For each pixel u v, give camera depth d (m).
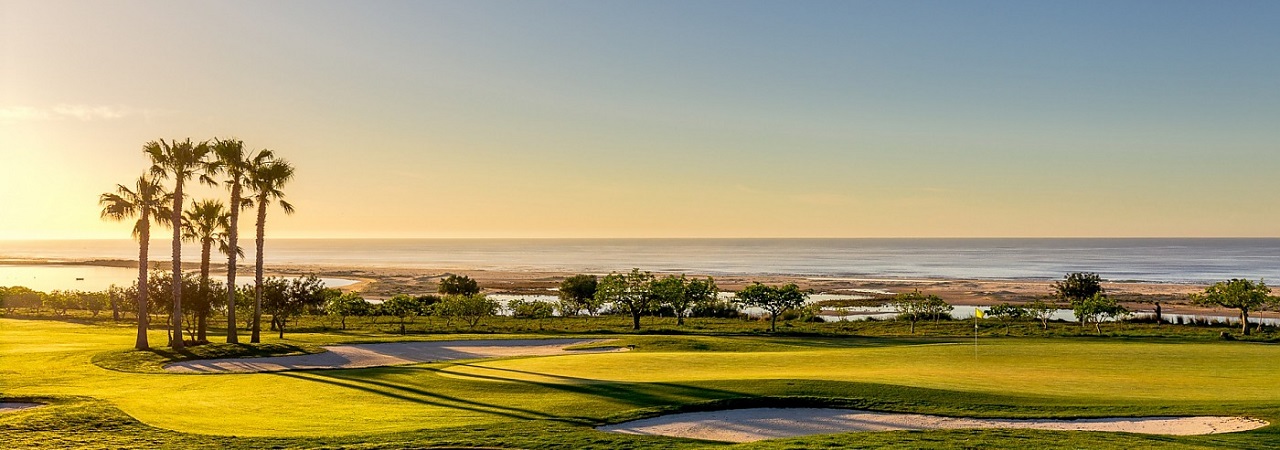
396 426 21.70
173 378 31.89
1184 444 18.91
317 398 26.47
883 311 104.38
